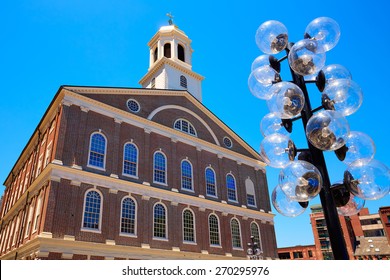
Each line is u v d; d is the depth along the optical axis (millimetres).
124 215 23125
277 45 5340
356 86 4391
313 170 4062
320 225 82375
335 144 4102
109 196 22734
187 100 33656
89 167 22562
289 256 83688
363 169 4109
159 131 28891
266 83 5535
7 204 35562
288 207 4859
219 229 29406
